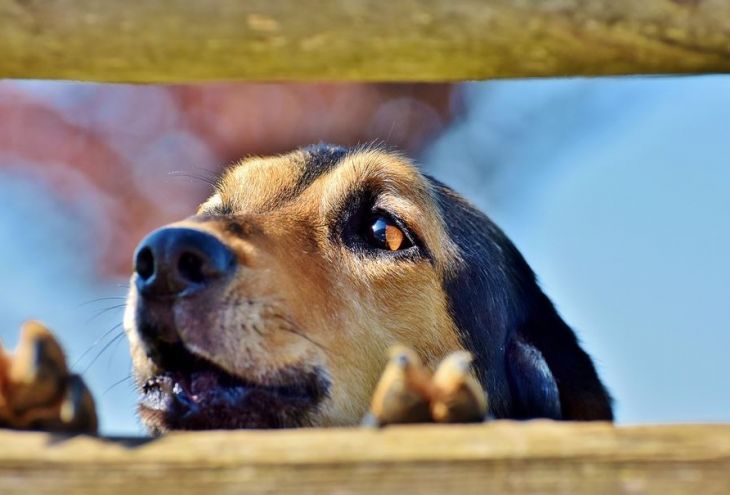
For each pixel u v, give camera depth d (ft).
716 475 8.16
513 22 9.28
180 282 13.21
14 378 8.82
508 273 17.95
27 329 8.91
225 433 8.47
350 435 8.38
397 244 16.25
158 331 13.32
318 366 14.33
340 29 9.28
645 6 9.26
